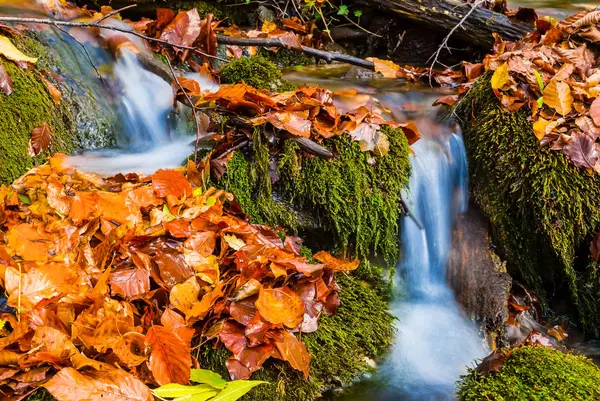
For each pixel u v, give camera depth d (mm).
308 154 2441
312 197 2447
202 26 3432
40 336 1513
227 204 2355
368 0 4281
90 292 1704
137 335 1616
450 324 2570
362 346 2193
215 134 2438
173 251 1896
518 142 2625
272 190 2475
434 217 2762
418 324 2543
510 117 2680
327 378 2031
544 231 2586
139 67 3029
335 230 2504
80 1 3906
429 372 2281
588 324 2707
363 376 2115
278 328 1867
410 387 2152
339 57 3672
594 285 2631
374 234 2533
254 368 1771
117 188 2176
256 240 2135
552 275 2771
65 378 1422
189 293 1786
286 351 1827
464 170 2867
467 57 4277
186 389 1590
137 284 1789
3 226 1923
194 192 2221
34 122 2430
